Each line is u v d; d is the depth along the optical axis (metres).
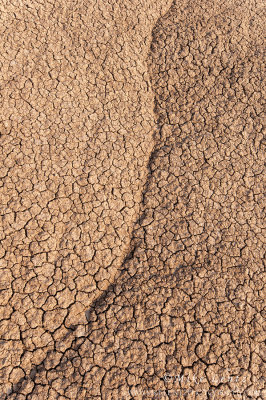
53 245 3.67
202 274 3.72
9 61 4.31
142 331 3.38
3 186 3.76
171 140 4.65
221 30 5.45
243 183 4.38
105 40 4.98
